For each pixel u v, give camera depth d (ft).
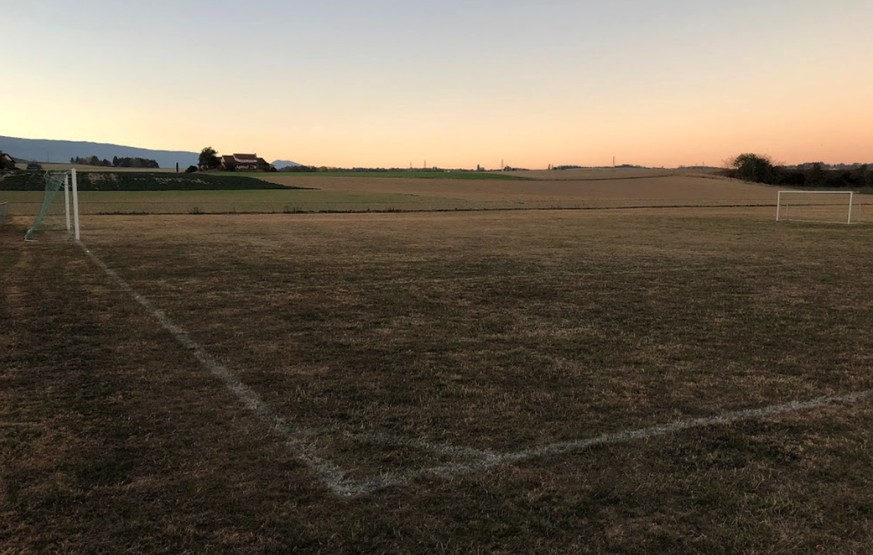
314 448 11.62
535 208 155.84
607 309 27.09
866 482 10.29
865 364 18.03
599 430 12.64
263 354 18.75
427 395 14.87
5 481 10.05
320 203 163.94
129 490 9.82
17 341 19.85
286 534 8.61
